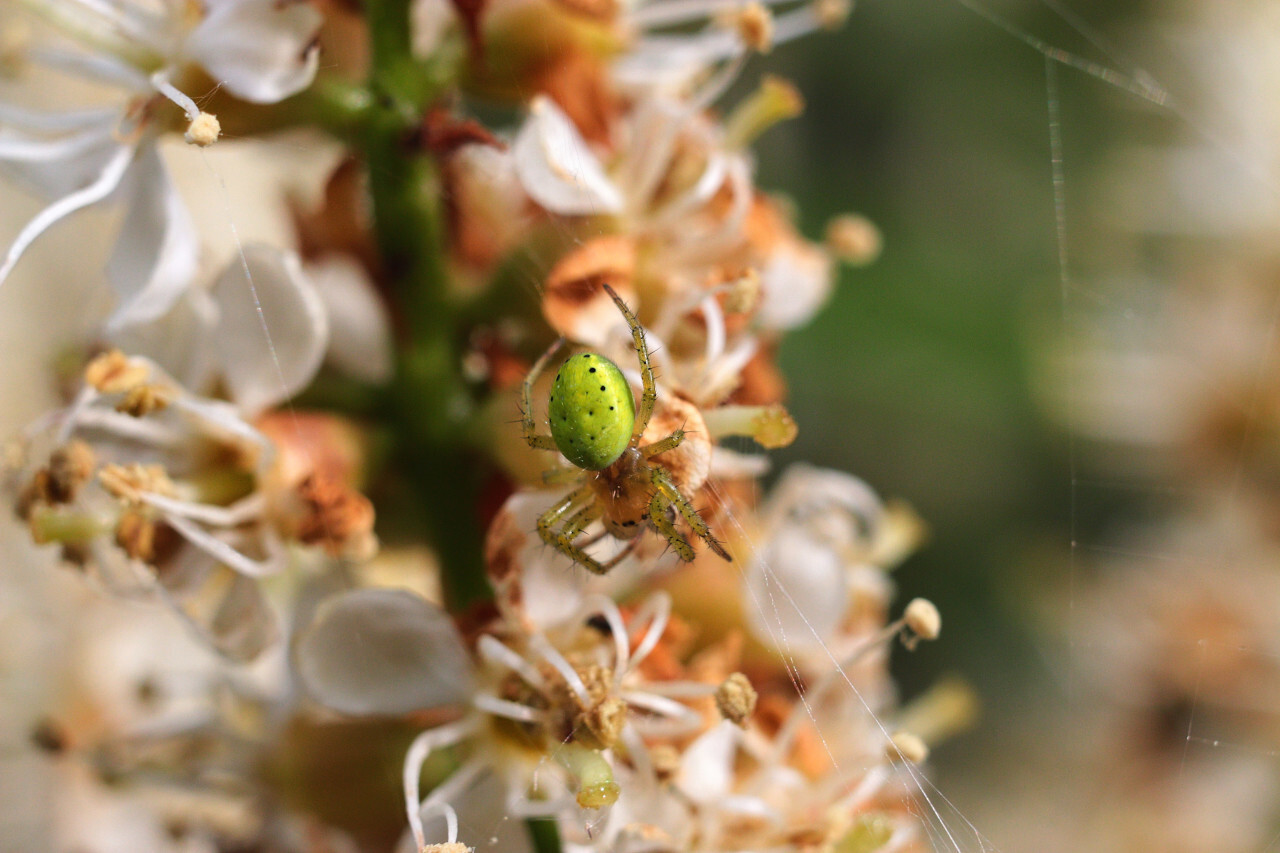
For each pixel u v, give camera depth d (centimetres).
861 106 22
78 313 16
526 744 13
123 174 13
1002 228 21
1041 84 21
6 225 16
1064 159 20
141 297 13
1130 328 17
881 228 21
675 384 13
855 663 13
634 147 13
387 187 13
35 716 14
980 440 21
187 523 13
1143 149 18
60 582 15
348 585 13
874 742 13
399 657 13
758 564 13
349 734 13
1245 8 18
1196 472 17
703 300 13
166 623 15
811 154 22
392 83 13
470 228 13
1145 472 17
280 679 13
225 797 13
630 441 12
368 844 13
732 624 13
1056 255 20
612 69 13
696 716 13
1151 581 17
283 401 13
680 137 13
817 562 13
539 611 13
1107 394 17
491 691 13
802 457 20
